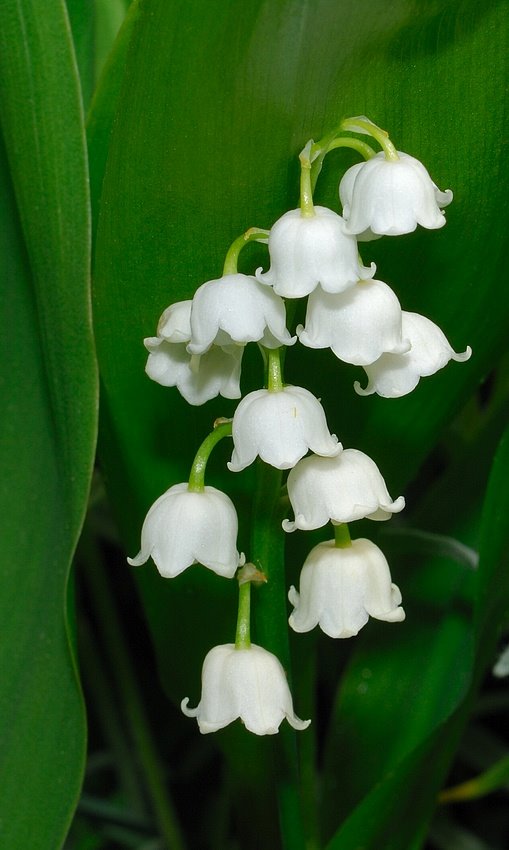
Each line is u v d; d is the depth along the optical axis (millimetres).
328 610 149
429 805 183
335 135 143
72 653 150
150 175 150
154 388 162
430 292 162
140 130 148
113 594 287
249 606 151
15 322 153
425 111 151
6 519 153
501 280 161
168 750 273
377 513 149
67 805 153
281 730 161
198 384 151
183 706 153
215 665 150
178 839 228
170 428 164
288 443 141
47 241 144
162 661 175
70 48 141
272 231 141
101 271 156
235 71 144
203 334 141
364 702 192
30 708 153
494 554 168
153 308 157
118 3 179
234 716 148
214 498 147
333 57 145
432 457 289
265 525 152
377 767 187
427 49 147
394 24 144
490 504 167
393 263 160
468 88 150
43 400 154
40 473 154
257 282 142
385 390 146
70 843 248
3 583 153
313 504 146
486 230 158
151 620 172
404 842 183
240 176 150
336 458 146
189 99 146
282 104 146
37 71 141
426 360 147
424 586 197
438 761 178
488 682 269
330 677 260
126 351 160
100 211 152
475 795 198
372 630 196
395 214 139
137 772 267
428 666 192
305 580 150
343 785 188
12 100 142
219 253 155
